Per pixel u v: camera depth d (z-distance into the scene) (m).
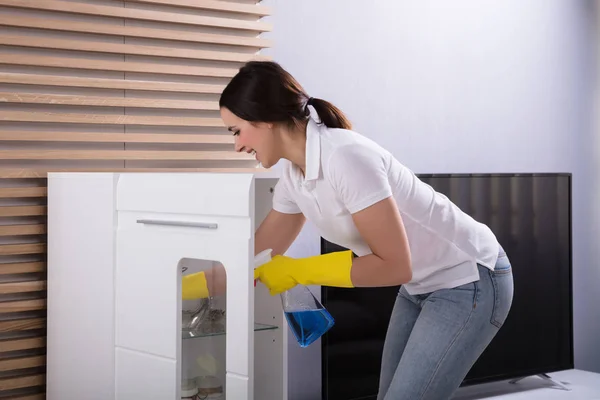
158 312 1.96
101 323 2.15
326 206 1.81
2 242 2.41
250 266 1.73
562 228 3.75
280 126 1.79
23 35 2.42
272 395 2.17
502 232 3.53
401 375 1.85
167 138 2.62
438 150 3.56
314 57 3.18
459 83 3.63
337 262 1.79
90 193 2.19
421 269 1.90
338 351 3.06
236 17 2.81
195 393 1.95
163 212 1.96
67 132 2.46
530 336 3.62
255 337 2.21
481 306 1.88
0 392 2.39
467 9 3.65
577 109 4.09
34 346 2.43
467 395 3.44
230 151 2.78
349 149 1.71
